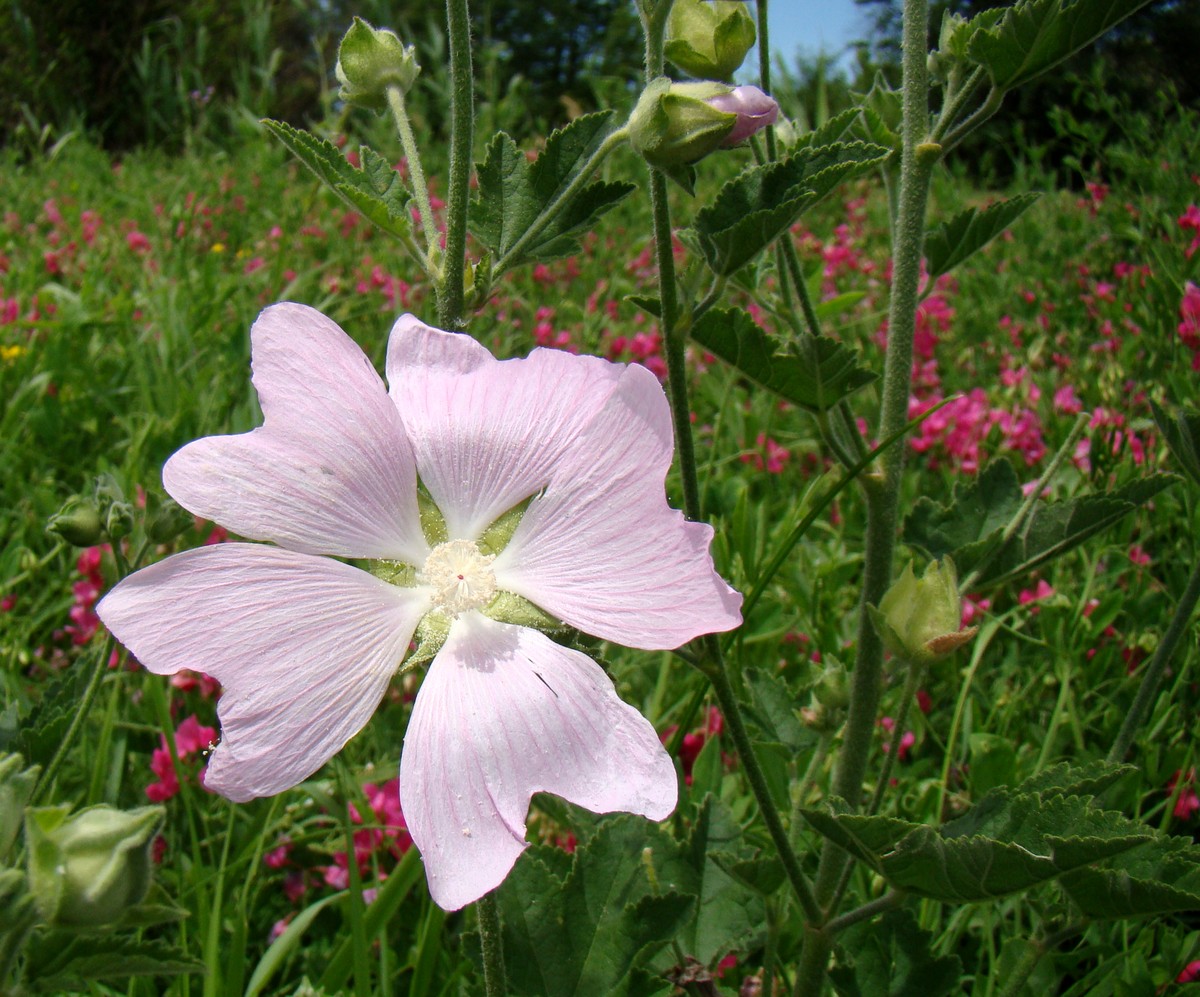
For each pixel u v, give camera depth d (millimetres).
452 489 146
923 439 417
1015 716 274
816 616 300
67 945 111
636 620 133
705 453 410
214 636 124
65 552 339
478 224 169
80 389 427
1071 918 175
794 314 202
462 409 146
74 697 177
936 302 553
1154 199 510
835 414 195
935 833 134
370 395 140
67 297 526
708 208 159
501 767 126
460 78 150
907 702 166
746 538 296
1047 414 415
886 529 184
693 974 179
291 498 133
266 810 234
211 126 1184
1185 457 195
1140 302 455
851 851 147
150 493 184
